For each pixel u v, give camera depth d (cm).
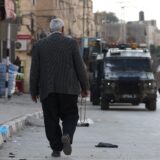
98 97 4547
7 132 1902
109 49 4262
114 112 3700
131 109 4162
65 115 1431
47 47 1431
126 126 2534
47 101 1421
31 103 3888
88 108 4141
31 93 1455
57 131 1437
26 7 7181
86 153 1545
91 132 2191
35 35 7369
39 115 2878
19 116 2494
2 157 1452
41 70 1434
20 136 1978
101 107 3988
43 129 2258
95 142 1836
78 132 2170
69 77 1420
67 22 9981
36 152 1550
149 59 4103
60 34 1452
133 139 1964
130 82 3950
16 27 4069
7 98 3966
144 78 3978
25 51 6156
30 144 1742
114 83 3956
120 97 3947
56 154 1450
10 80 4084
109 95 3947
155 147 1728
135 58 4112
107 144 1712
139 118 3127
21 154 1509
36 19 7738
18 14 5438
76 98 1432
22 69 6012
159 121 2900
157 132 2255
